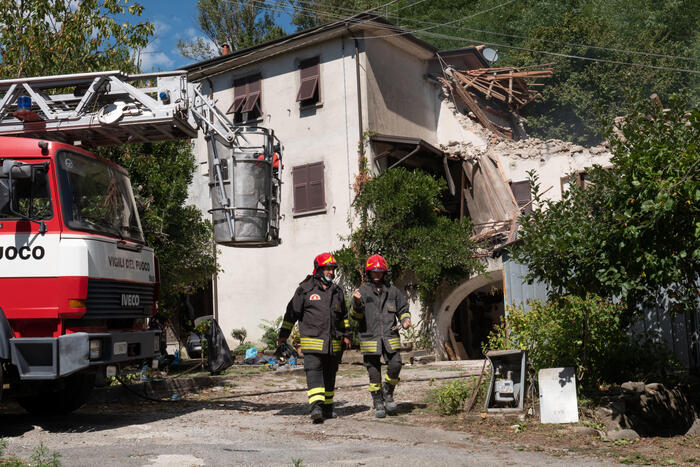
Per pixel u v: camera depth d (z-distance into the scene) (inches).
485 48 1035.9
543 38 1299.2
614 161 278.8
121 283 300.0
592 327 311.1
